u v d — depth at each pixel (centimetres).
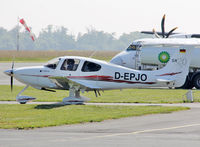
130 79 7706
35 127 5156
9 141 4316
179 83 7750
